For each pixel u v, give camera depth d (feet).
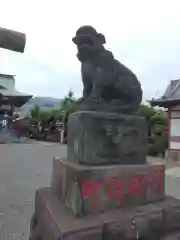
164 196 8.55
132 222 7.16
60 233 6.35
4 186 22.29
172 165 37.63
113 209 7.57
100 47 8.45
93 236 6.57
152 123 51.11
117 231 6.91
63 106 86.28
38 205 9.45
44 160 39.11
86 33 8.38
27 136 86.74
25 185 22.77
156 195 8.33
